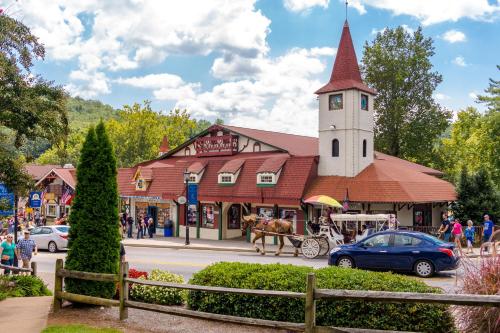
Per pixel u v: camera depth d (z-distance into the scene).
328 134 32.84
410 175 33.00
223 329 9.70
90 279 10.91
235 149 38.16
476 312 7.90
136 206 41.66
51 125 13.69
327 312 9.21
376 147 48.69
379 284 9.27
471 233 25.41
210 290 8.92
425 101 47.22
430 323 8.49
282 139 39.84
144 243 33.41
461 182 32.81
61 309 11.43
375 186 30.08
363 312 8.93
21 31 13.20
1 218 16.64
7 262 17.36
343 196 30.02
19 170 14.30
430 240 17.97
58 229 29.44
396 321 8.68
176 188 37.59
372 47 48.38
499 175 38.72
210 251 29.44
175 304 12.02
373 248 18.55
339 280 9.53
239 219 36.94
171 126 72.12
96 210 11.66
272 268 10.59
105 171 11.89
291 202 31.00
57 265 11.36
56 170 50.03
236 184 34.25
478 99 37.50
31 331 9.64
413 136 46.97
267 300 9.81
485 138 40.25
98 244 11.57
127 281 10.32
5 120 13.09
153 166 41.16
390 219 24.39
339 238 24.12
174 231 38.44
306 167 31.94
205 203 36.75
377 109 48.06
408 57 47.28
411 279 9.57
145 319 10.48
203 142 39.97
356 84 32.16
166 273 12.93
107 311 11.21
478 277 8.33
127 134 65.00
